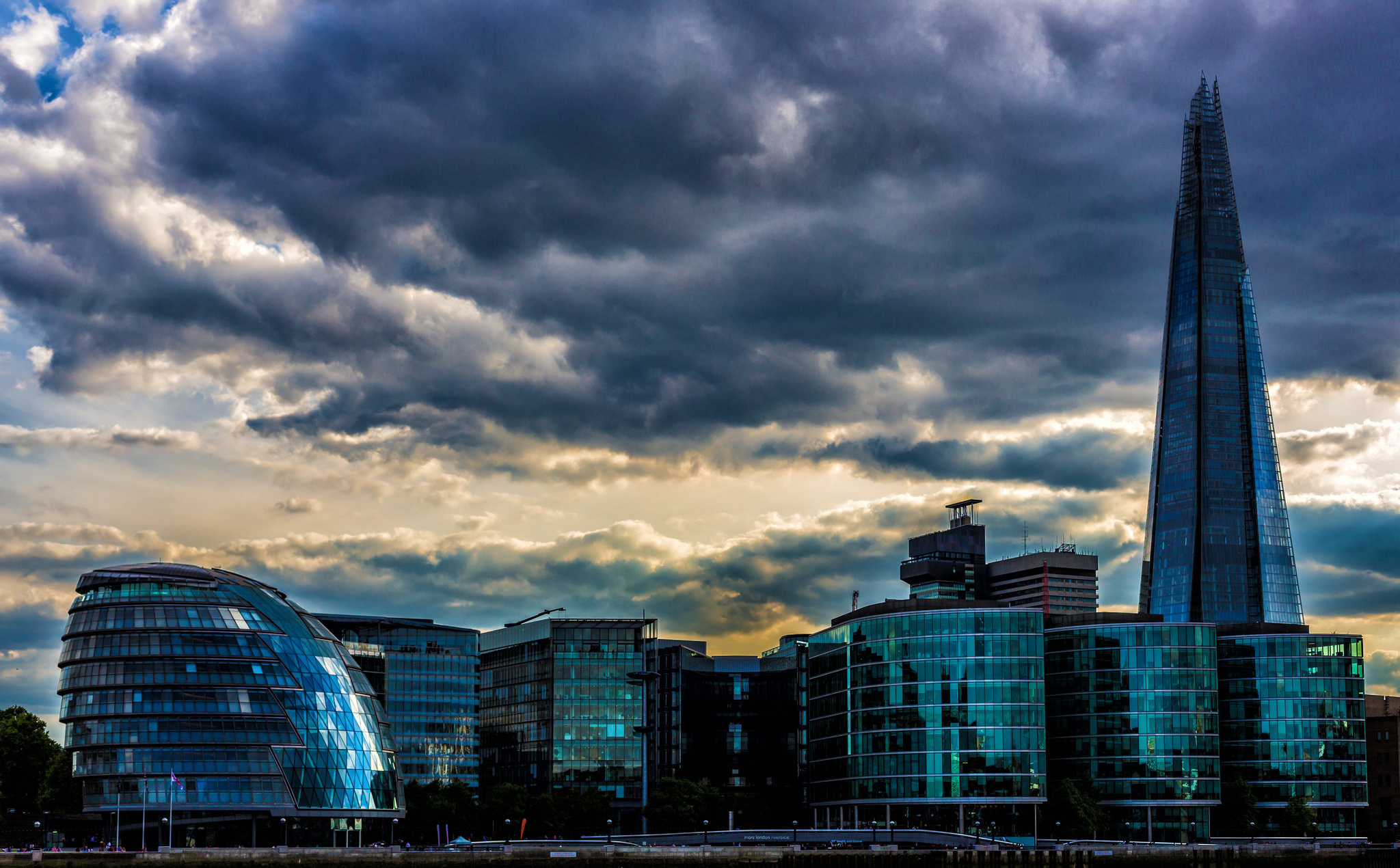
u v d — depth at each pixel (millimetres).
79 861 197875
